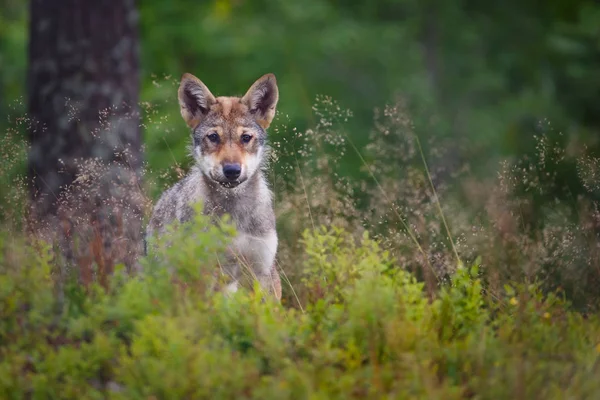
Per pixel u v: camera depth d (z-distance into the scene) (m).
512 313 9.03
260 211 11.41
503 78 29.95
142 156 15.30
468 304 8.54
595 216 11.18
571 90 30.11
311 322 8.12
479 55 30.38
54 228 10.83
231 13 27.78
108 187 12.80
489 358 7.51
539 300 9.06
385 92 26.91
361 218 11.71
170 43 26.98
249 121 11.98
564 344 8.01
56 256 9.46
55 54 15.16
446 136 25.84
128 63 15.48
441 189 13.02
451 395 6.85
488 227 11.34
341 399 6.77
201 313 7.91
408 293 8.64
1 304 7.86
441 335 8.27
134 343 7.23
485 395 6.99
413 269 10.30
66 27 15.12
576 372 7.61
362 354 7.62
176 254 8.25
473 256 11.07
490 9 30.69
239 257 11.12
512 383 6.98
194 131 12.16
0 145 11.39
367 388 7.07
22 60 27.67
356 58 27.59
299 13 27.25
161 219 11.83
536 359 7.60
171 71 26.06
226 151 11.44
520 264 10.37
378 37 27.72
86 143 14.70
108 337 7.71
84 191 11.37
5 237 9.28
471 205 13.48
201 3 27.75
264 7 28.27
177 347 7.02
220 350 7.34
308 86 26.70
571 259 10.70
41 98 15.15
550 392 7.09
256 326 7.80
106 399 7.21
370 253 8.94
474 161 23.72
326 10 27.75
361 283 8.20
